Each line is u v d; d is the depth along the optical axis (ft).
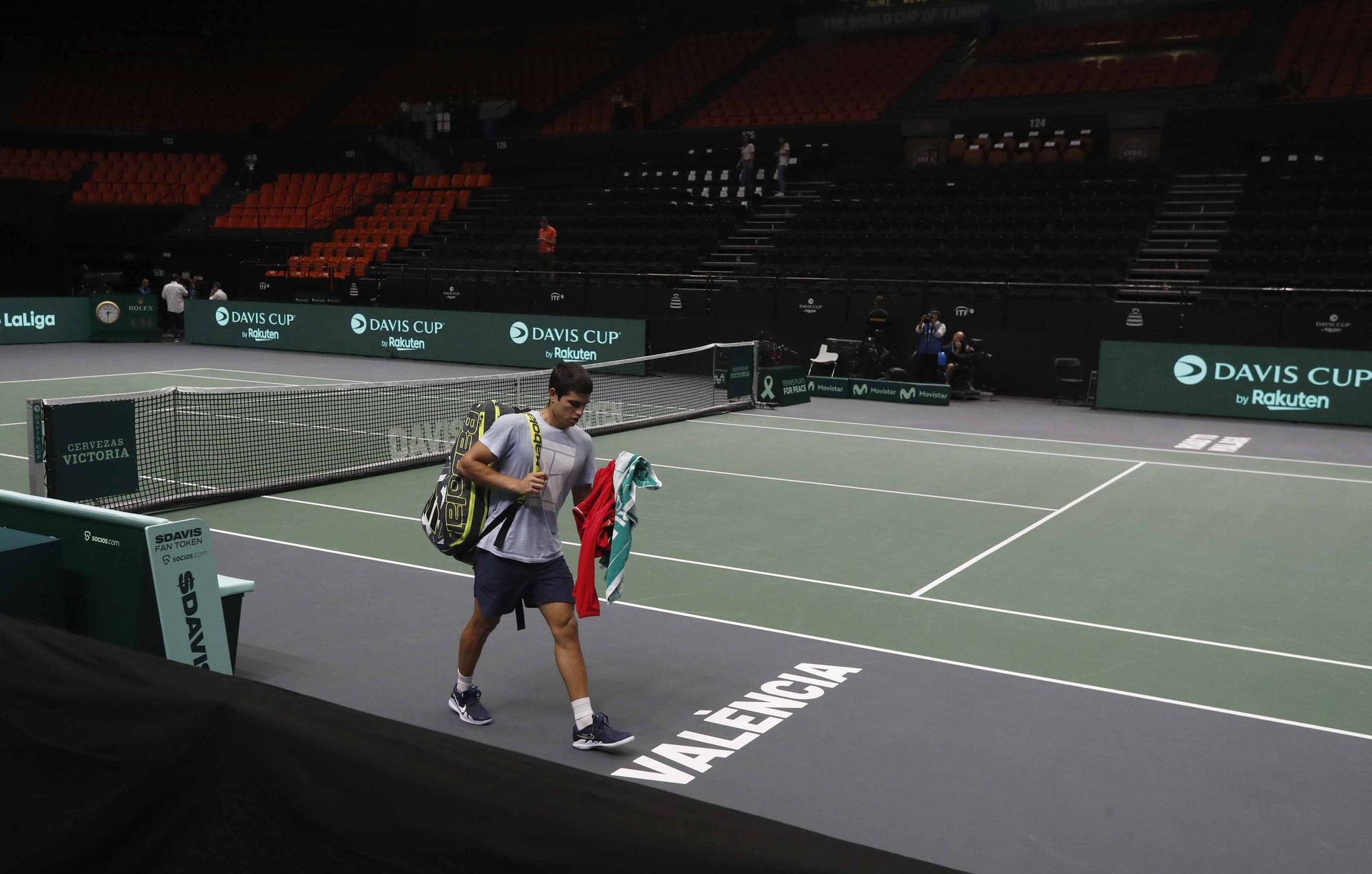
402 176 107.34
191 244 104.47
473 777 9.18
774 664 21.94
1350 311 61.93
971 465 44.57
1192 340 65.21
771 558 30.01
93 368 73.36
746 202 89.97
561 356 75.82
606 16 126.62
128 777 11.36
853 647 23.04
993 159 89.92
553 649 22.50
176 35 125.70
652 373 76.84
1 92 116.57
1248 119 83.05
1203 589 27.84
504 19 129.39
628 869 8.44
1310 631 24.62
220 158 113.29
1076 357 66.69
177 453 41.52
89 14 121.90
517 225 94.12
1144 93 91.81
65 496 30.66
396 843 9.57
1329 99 80.74
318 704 10.30
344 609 24.80
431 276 90.27
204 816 10.80
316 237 99.76
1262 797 16.65
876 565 29.48
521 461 17.37
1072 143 87.45
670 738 18.35
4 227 100.63
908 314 71.87
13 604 17.15
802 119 101.30
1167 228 77.56
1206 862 14.79
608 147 102.83
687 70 116.16
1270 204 75.00
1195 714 19.80
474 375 70.44
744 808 15.97
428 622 24.00
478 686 20.44
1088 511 36.60
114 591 17.44
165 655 16.97
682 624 24.35
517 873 8.93
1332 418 57.62
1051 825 15.67
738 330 75.31
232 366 76.28
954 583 27.91
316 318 85.35
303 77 125.18
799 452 46.91
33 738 12.23
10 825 12.49
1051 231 76.79
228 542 30.55
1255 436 54.03
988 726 19.11
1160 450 49.26
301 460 41.81
